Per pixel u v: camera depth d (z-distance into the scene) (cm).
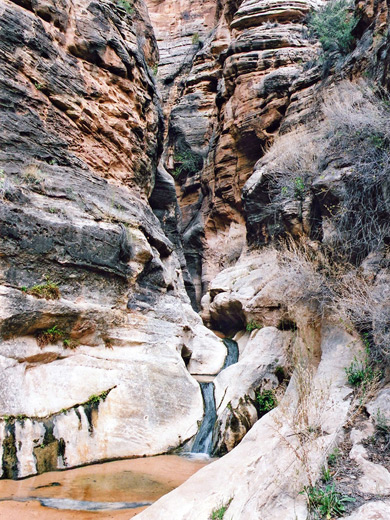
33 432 588
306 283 854
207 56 2492
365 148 811
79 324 733
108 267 796
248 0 2128
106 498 517
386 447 451
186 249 2112
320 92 1330
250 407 802
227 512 391
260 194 1369
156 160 1336
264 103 1747
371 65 1030
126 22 1167
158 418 738
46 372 664
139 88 1151
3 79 782
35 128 816
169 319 939
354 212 793
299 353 800
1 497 495
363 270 715
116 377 743
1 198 665
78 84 946
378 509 351
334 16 1425
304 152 1098
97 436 658
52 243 706
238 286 1270
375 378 550
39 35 867
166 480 588
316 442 457
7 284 633
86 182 877
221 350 1126
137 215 958
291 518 365
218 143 1973
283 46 1853
